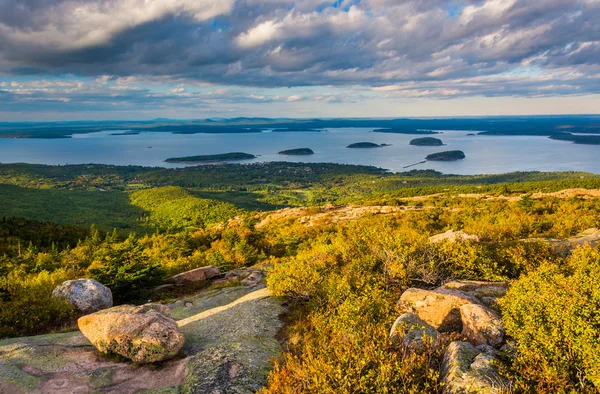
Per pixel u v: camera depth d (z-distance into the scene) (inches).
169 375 302.8
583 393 180.1
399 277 409.7
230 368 289.7
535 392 185.2
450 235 657.6
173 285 741.9
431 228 1221.7
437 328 302.8
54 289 569.3
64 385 292.0
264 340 352.5
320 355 229.9
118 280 665.0
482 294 335.6
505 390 182.5
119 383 297.3
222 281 753.6
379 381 202.1
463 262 413.4
